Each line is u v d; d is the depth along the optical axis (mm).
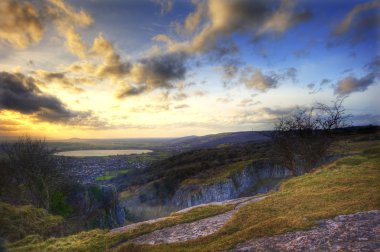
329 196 21578
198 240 17984
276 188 37625
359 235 13492
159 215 109938
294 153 48344
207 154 166625
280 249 13562
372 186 22484
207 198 108188
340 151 59938
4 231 28500
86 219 56875
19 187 55562
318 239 13852
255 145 172500
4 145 55438
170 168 157250
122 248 18625
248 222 19312
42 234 31078
